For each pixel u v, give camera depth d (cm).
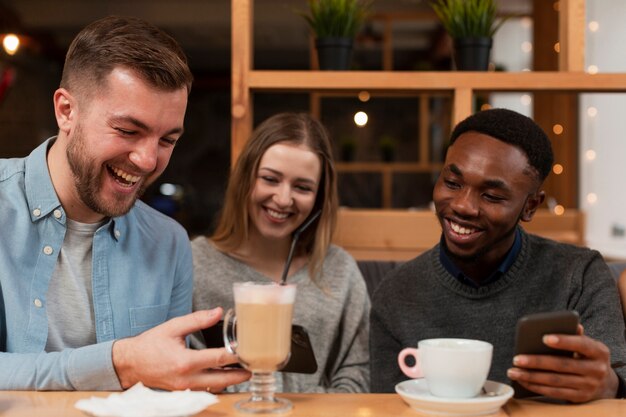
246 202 204
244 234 205
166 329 124
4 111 925
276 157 198
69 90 138
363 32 695
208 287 202
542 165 149
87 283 155
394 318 167
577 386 117
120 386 125
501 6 723
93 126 134
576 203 546
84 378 124
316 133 205
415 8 797
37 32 960
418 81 234
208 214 1148
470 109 235
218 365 120
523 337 114
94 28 136
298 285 205
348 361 203
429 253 171
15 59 922
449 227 152
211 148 1156
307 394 124
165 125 135
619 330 149
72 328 153
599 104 514
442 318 163
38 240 150
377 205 945
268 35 976
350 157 727
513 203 146
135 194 142
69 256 154
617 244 494
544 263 161
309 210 204
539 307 158
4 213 149
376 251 254
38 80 1015
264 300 109
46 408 112
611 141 504
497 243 152
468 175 146
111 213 142
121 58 132
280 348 111
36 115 1009
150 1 856
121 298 157
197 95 1159
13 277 147
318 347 201
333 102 1020
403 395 113
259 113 1085
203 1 850
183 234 172
